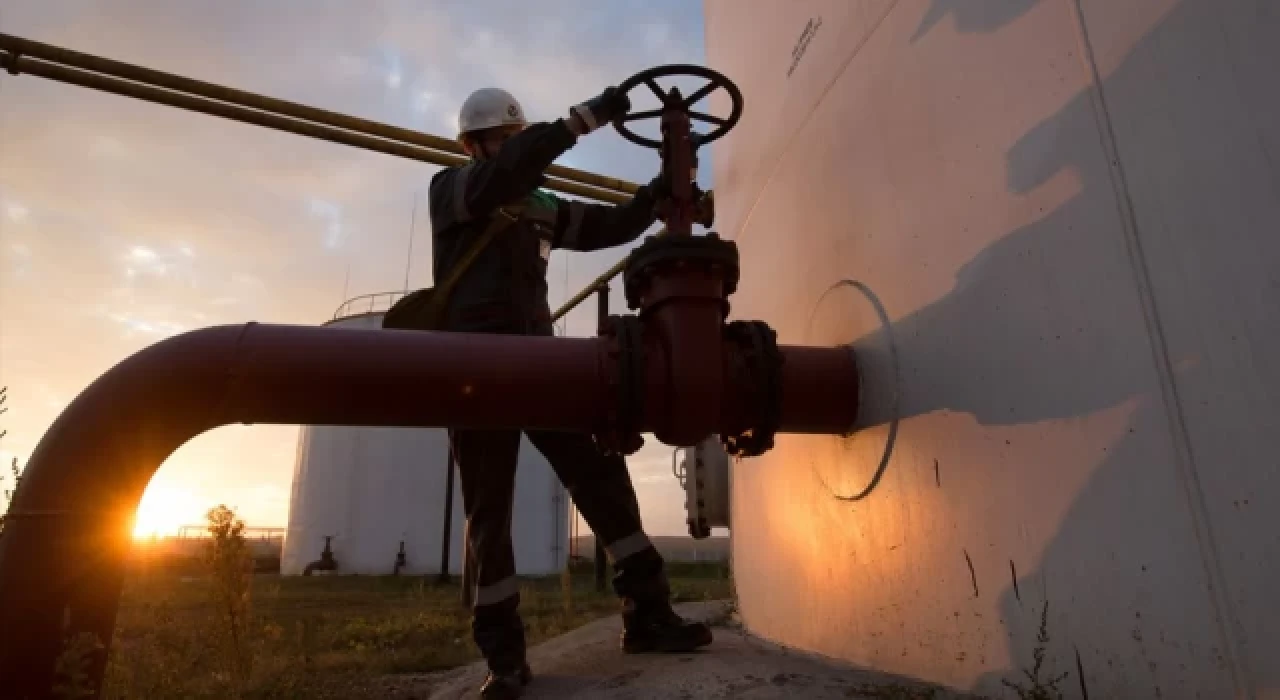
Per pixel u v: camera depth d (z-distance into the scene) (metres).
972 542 1.56
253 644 2.90
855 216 2.13
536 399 1.74
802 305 2.47
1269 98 0.97
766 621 2.77
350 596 10.87
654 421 1.74
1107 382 1.23
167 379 1.65
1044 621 1.34
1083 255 1.29
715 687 1.88
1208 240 1.05
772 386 1.81
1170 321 1.11
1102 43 1.26
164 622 3.32
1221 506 1.02
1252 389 0.98
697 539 3.79
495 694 2.03
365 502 22.92
